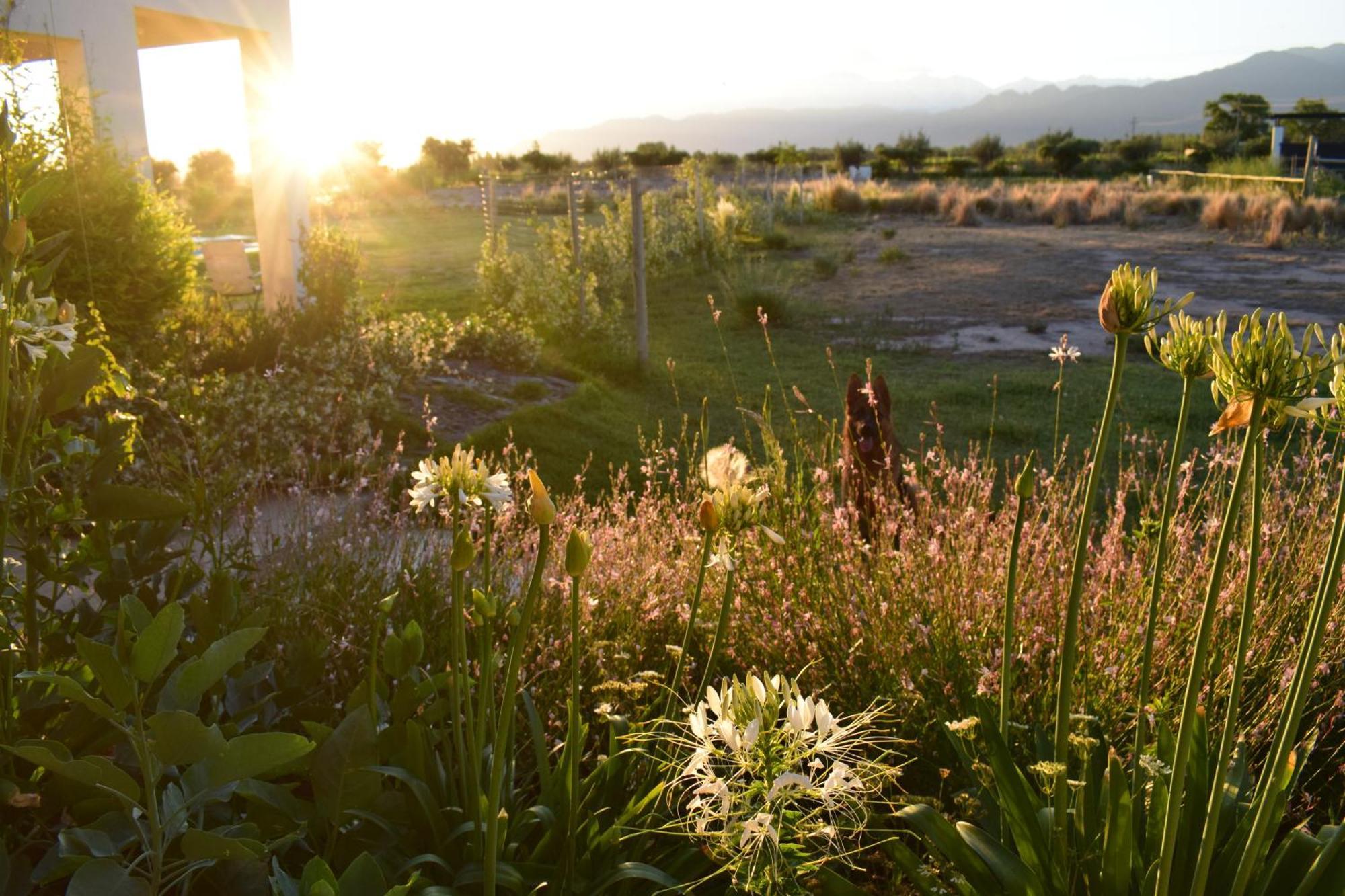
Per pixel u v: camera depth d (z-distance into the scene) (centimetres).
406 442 707
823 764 136
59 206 692
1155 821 163
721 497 180
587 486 702
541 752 192
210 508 260
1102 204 3059
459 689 184
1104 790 177
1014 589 167
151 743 138
